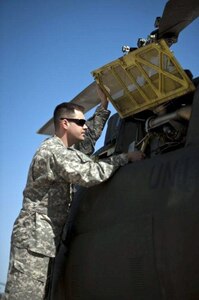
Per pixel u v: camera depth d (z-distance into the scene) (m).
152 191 3.26
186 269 2.84
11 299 3.65
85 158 3.87
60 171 3.79
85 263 3.69
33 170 3.89
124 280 3.29
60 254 4.11
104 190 3.77
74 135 4.18
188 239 2.85
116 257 3.39
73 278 3.79
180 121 3.65
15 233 3.81
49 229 3.79
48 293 3.91
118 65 3.95
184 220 2.91
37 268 3.70
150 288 3.08
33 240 3.72
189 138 3.26
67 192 3.95
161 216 3.10
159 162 3.37
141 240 3.21
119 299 3.31
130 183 3.52
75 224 3.96
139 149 4.07
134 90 3.96
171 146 3.68
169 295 2.95
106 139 4.96
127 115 4.20
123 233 3.39
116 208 3.56
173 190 3.07
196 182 2.94
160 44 3.51
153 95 3.82
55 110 4.26
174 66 3.54
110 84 4.21
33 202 3.86
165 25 3.60
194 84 3.62
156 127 3.86
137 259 3.21
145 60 3.72
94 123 4.64
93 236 3.70
